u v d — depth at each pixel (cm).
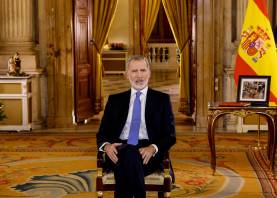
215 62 948
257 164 682
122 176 426
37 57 959
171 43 2039
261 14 665
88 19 1050
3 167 674
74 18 978
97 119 1073
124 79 1797
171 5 1055
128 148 431
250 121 919
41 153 755
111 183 436
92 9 1066
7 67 955
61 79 959
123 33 1919
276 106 617
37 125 955
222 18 943
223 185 586
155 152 436
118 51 1914
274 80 659
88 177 621
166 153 440
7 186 586
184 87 1070
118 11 1908
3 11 955
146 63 461
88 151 767
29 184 593
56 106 965
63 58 957
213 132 625
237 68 675
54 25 952
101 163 440
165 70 2044
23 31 953
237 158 716
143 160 430
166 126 452
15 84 920
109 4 1067
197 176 625
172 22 1059
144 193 421
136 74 457
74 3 975
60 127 964
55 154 748
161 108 457
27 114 928
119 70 1933
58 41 953
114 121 462
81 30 1012
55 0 948
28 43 952
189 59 1060
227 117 938
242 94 634
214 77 948
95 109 1085
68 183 596
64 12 951
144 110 458
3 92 922
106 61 1925
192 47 1039
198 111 951
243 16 933
